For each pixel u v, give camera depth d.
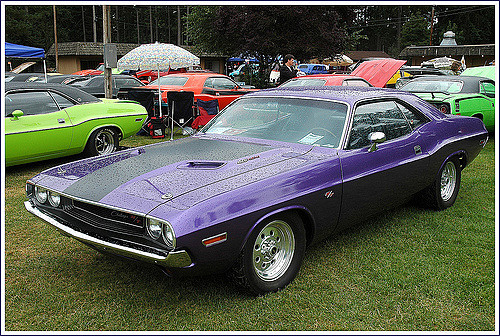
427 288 3.15
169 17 65.56
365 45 75.38
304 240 3.24
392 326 2.72
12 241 4.01
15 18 42.25
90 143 6.96
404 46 54.94
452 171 4.95
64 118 6.53
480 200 5.22
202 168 3.14
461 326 2.73
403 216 4.66
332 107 3.79
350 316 2.82
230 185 2.83
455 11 57.88
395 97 4.29
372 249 3.81
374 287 3.17
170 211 2.55
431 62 23.31
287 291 3.09
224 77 12.31
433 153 4.38
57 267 3.49
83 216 2.93
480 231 4.24
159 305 2.94
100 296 3.05
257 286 2.95
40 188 3.24
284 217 3.02
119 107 7.38
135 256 2.63
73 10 61.00
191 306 2.93
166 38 68.19
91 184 3.02
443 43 39.69
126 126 7.43
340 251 3.77
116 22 63.62
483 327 2.72
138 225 2.65
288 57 11.43
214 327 2.70
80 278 3.31
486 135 5.36
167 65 9.23
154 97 10.17
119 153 3.71
